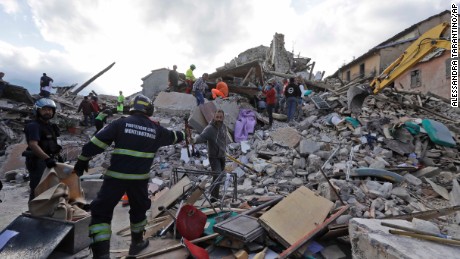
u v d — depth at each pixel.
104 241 2.79
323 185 5.41
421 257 2.19
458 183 6.18
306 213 3.60
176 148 8.79
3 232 3.12
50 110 3.70
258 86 15.18
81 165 2.87
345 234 3.61
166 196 4.54
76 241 3.26
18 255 2.82
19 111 11.70
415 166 6.89
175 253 3.13
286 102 11.19
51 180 3.54
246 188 5.93
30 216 3.31
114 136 2.85
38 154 3.50
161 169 7.50
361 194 5.29
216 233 3.43
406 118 9.16
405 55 10.72
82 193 4.07
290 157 7.39
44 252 2.84
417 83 19.95
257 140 8.96
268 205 4.15
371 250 2.59
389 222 2.96
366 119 9.48
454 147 8.16
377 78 11.66
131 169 2.87
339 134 8.80
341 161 6.93
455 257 2.23
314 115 11.02
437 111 12.03
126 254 3.28
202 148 8.75
